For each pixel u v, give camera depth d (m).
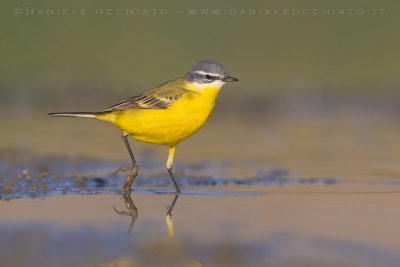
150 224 8.66
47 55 27.39
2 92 24.39
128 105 11.76
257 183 12.59
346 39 29.48
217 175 13.55
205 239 7.81
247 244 7.57
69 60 27.14
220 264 6.86
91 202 10.32
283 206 10.04
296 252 7.23
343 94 25.67
